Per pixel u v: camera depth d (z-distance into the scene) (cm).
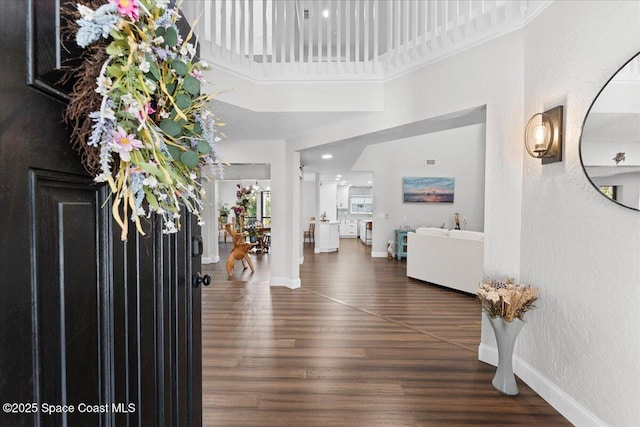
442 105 269
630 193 147
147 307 96
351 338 289
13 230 52
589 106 169
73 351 66
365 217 1378
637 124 145
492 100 237
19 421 53
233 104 306
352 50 481
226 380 219
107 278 77
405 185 794
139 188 69
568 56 185
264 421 179
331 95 327
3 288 50
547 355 198
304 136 433
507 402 197
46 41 58
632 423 146
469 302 404
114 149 62
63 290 63
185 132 88
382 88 323
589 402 167
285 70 326
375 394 204
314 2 404
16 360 52
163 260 107
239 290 457
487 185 241
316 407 191
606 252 158
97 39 61
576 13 179
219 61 295
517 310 201
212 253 686
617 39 156
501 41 232
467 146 790
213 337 290
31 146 55
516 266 227
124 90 64
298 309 371
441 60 269
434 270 490
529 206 216
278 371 231
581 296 173
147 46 68
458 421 180
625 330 149
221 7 295
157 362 102
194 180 98
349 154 611
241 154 475
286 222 475
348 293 444
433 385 214
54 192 61
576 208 177
